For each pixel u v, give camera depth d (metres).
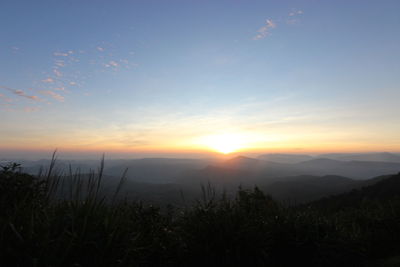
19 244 2.00
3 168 3.02
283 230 4.05
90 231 2.32
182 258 3.40
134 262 2.49
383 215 6.14
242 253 3.43
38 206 2.68
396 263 3.99
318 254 4.00
